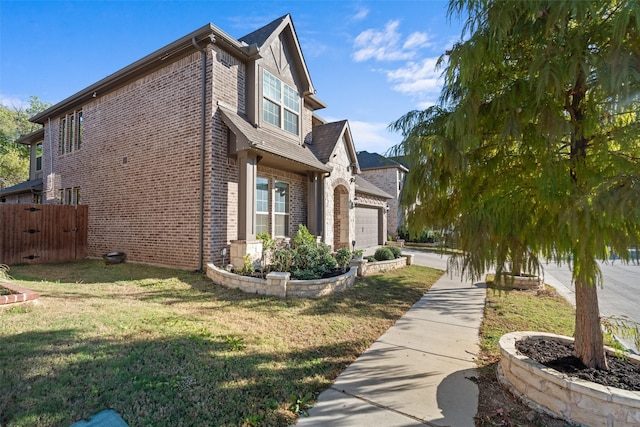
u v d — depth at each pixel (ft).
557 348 11.98
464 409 9.88
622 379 9.71
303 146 39.83
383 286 28.25
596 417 8.57
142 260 32.94
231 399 9.86
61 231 37.81
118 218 35.60
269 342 14.43
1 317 14.89
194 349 12.78
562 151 9.80
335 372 12.30
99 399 9.13
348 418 9.37
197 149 28.86
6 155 87.04
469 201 10.46
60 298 19.04
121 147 35.55
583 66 7.96
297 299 21.72
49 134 48.47
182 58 30.19
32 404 8.68
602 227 7.27
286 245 36.58
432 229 11.71
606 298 27.53
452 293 26.94
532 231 8.77
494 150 10.61
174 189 30.42
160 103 31.83
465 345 15.31
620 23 7.18
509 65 10.16
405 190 10.62
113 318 15.57
